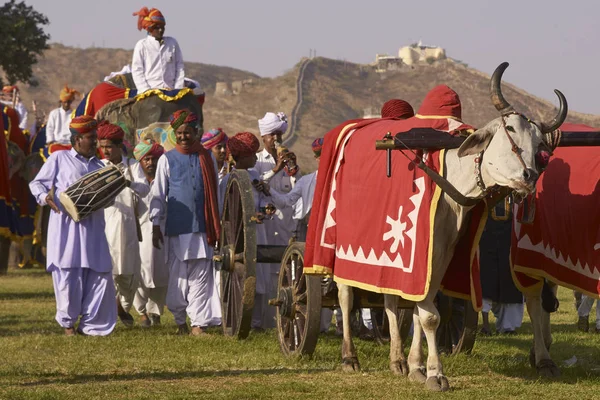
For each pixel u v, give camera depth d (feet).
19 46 149.89
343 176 33.86
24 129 101.96
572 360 37.27
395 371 33.60
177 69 76.13
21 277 86.28
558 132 29.30
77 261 45.39
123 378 33.04
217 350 39.78
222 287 45.57
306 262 34.86
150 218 46.44
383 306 36.58
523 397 29.01
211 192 46.50
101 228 46.16
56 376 33.45
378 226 31.14
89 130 46.96
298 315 37.60
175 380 32.53
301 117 636.89
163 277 50.78
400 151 30.63
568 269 31.45
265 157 50.06
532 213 31.30
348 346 34.65
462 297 30.99
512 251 33.83
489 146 28.48
